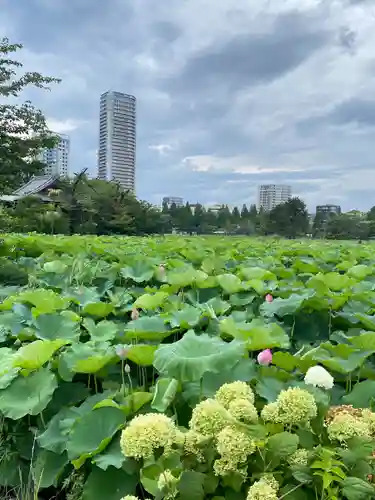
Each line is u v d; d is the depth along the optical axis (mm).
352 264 6039
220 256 6402
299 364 2273
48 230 21188
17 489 2146
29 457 2221
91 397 2205
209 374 2031
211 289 4020
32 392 2260
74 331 2896
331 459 1354
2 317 3156
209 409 1482
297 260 5668
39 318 2951
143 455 1410
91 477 1820
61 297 3578
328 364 2262
